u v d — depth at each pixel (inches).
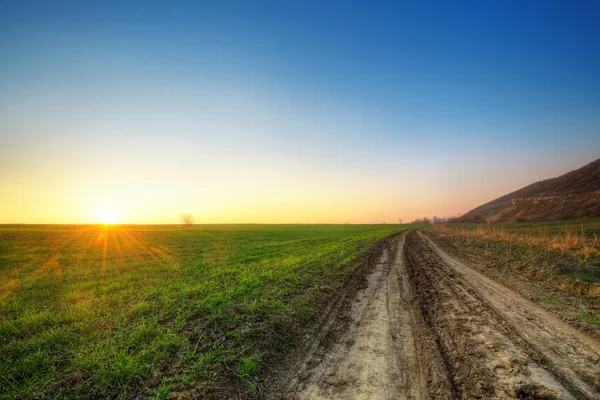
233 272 594.9
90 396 180.5
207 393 186.1
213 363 219.8
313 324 313.0
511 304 351.3
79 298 422.9
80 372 206.4
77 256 883.4
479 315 318.3
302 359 238.1
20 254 922.7
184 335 268.2
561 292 393.1
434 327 293.7
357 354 242.5
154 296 418.9
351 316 336.8
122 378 196.7
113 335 274.8
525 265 553.3
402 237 1546.5
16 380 198.7
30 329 297.1
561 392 176.4
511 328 277.7
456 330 281.3
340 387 196.2
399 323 309.6
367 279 531.8
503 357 222.8
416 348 249.1
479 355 228.1
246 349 242.4
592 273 445.7
